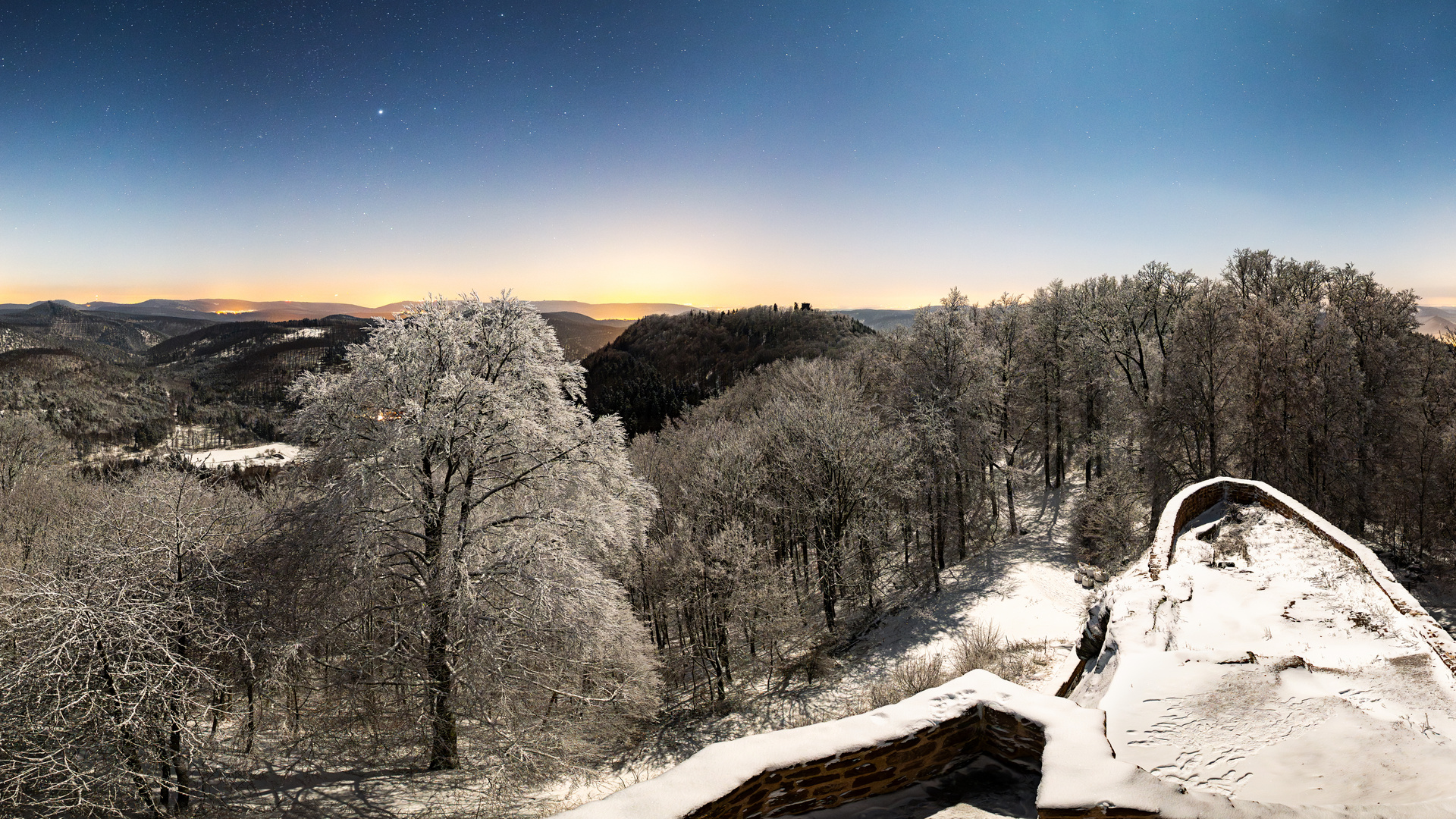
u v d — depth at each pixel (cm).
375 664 1945
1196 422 3622
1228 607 1363
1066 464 5769
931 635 3109
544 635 1978
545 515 2066
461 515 2106
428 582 1941
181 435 15688
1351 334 3741
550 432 2156
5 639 1653
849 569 3900
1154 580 1438
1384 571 1377
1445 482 3550
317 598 1898
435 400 2009
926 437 3584
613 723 2377
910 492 3653
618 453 2309
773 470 4309
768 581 3325
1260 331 3478
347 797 1795
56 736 1573
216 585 1909
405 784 1883
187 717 1786
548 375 2266
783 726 2675
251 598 1928
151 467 4106
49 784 1563
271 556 1966
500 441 2070
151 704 1577
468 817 1720
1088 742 622
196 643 1748
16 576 1802
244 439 16025
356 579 1866
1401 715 905
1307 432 3491
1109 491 4131
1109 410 4906
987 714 693
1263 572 1532
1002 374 4591
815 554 4359
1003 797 632
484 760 2044
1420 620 1174
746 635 3356
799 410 4328
